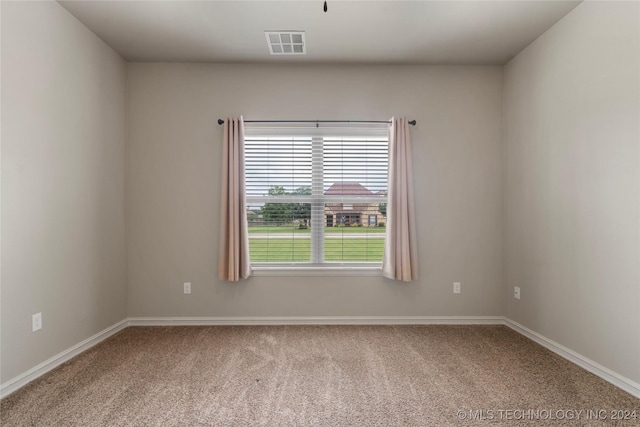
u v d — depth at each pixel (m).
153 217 3.22
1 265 1.95
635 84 1.95
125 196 3.19
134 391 2.03
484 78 3.30
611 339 2.12
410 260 3.19
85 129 2.64
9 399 1.93
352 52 3.04
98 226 2.80
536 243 2.82
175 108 3.23
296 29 2.66
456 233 3.30
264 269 3.26
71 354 2.49
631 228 1.98
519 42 2.87
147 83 3.22
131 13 2.46
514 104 3.12
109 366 2.36
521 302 3.03
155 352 2.61
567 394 2.00
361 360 2.47
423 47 2.95
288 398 1.97
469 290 3.31
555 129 2.58
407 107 3.29
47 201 2.27
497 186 3.31
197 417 1.78
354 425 1.73
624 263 2.03
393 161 3.18
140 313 3.23
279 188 3.34
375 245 3.37
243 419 1.77
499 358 2.50
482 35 2.75
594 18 2.22
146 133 3.21
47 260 2.27
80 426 1.71
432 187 3.29
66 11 2.42
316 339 2.88
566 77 2.47
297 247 3.35
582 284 2.33
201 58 3.15
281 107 3.28
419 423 1.74
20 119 2.05
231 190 3.11
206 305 3.25
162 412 1.83
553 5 2.35
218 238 3.24
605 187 2.15
